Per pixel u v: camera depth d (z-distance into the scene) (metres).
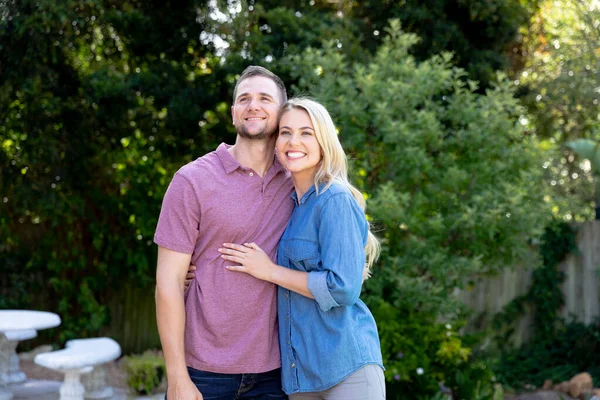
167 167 7.36
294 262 2.51
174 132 6.88
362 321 2.59
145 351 7.00
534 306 7.59
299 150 2.50
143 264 7.25
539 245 7.43
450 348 4.92
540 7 8.21
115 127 6.77
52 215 6.84
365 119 5.24
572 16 8.41
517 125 5.48
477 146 5.43
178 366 2.41
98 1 6.16
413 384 4.76
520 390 6.64
